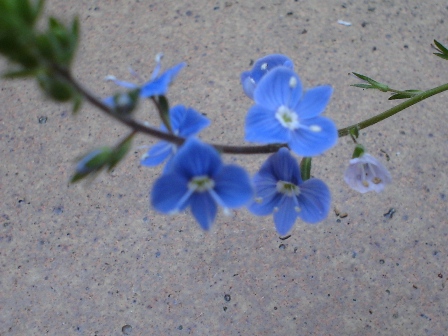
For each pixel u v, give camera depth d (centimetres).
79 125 14
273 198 7
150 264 13
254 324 12
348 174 8
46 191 13
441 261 12
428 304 12
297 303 12
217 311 12
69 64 5
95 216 13
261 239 13
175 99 14
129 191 13
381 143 14
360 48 15
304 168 7
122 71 15
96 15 16
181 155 6
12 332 12
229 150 7
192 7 16
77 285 12
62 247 13
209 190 6
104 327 12
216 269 12
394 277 12
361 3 16
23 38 5
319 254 12
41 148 14
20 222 13
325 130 7
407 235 13
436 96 14
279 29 15
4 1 5
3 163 14
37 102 15
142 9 16
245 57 15
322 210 7
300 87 7
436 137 14
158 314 12
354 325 12
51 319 12
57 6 16
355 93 14
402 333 12
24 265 13
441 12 16
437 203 13
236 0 16
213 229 13
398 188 13
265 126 7
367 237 13
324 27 15
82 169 6
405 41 15
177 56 15
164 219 13
